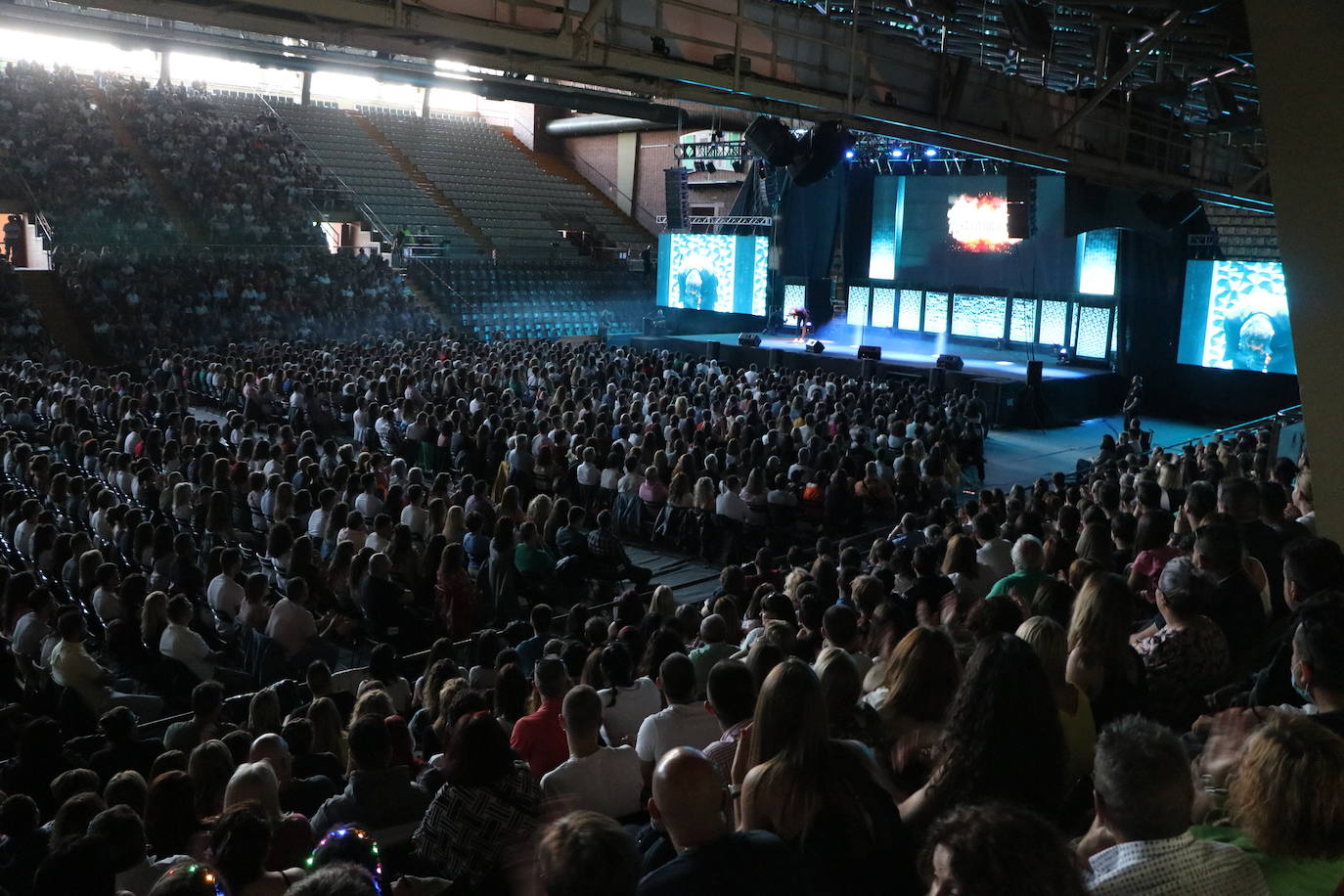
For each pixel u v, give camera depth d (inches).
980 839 76.5
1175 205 818.2
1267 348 1093.8
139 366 1151.6
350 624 399.5
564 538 478.0
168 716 327.0
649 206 1918.1
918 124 585.6
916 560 325.7
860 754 129.2
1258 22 228.2
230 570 400.2
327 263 1445.6
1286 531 287.3
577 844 84.7
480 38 386.6
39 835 183.3
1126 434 784.9
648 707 239.9
